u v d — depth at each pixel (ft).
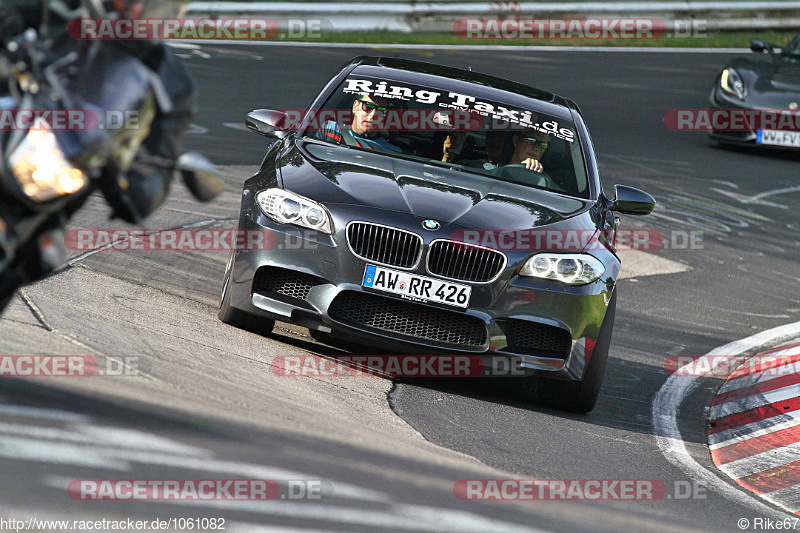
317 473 30.99
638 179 141.49
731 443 63.41
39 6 26.63
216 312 67.15
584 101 178.50
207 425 33.68
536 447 53.93
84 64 25.48
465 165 69.92
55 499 22.61
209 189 29.12
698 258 115.65
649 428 63.87
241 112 140.46
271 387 50.98
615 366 78.13
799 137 157.07
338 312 60.29
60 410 30.40
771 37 257.34
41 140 24.89
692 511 46.85
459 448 50.42
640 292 101.19
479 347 60.29
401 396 58.18
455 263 59.82
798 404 71.31
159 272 74.33
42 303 55.62
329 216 60.29
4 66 25.53
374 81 75.10
